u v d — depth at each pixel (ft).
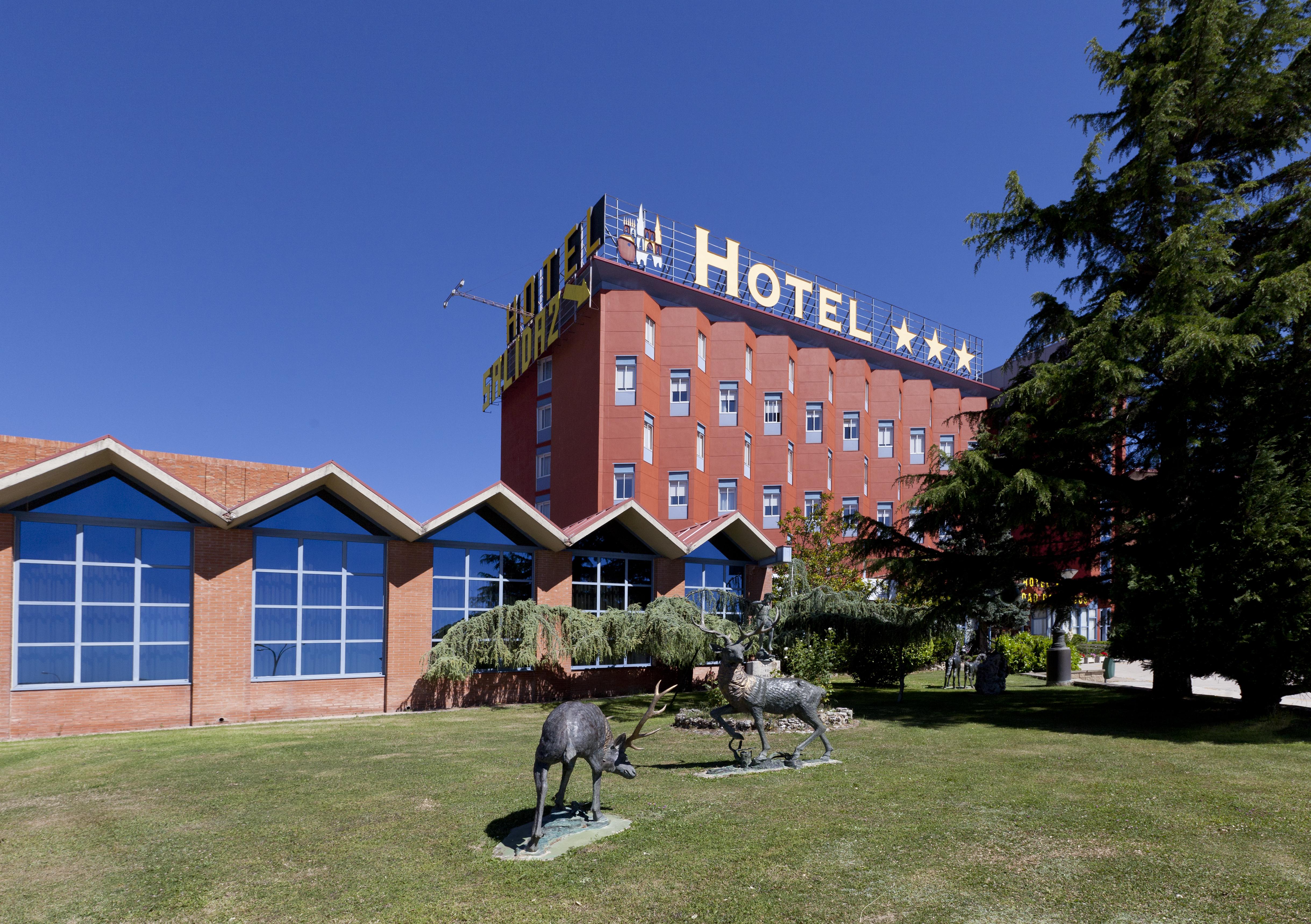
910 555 63.57
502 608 62.75
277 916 18.13
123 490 50.96
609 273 129.70
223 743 43.50
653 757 37.96
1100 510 58.39
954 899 18.83
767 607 43.50
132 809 28.09
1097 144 58.49
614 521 72.84
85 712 48.32
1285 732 45.65
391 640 59.57
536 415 146.41
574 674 69.36
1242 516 47.32
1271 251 50.11
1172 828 25.05
